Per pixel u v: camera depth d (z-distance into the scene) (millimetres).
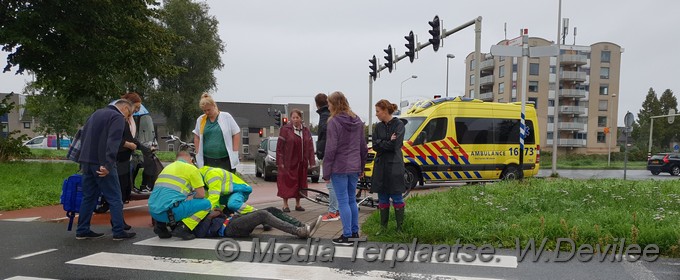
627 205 7266
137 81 21719
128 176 7211
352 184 5586
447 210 7066
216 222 5840
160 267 4574
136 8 20078
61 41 18250
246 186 6234
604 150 64688
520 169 11789
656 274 4418
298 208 7953
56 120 33562
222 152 7016
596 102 64625
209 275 4332
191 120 47500
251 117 66062
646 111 85500
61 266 4609
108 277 4270
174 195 5652
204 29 46156
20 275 4316
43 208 8375
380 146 5645
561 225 5586
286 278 4250
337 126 5293
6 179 11883
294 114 7812
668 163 25000
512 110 13156
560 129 62375
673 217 6094
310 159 7906
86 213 5742
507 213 6680
